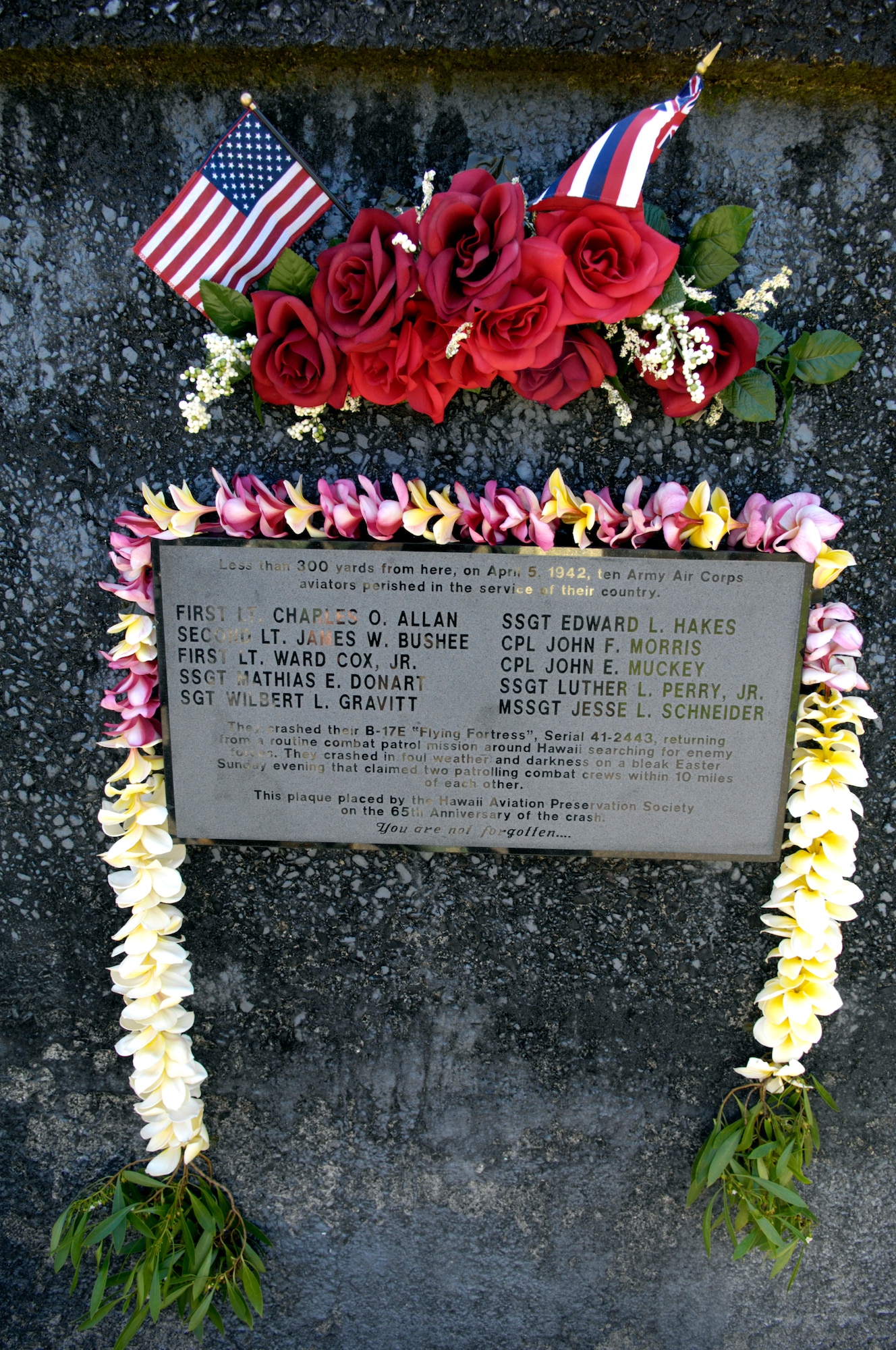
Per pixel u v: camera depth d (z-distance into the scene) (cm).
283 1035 221
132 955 202
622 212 153
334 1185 228
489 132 175
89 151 180
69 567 201
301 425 180
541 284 155
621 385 179
